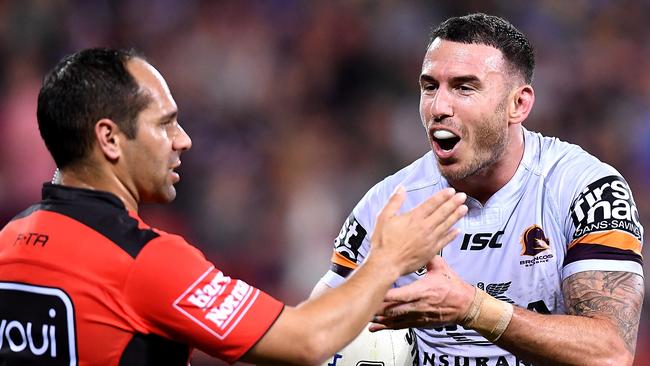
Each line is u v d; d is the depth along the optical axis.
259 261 32.72
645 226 34.59
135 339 10.05
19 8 36.94
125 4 40.72
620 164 37.41
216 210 33.81
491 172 12.70
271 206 34.31
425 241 10.75
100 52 10.71
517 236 12.75
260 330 10.08
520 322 11.52
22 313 10.17
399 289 11.33
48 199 10.63
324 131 37.44
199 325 10.01
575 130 38.12
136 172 10.69
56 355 10.03
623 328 11.69
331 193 34.84
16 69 35.69
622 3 41.03
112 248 10.06
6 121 33.59
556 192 12.62
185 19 40.72
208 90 38.69
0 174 32.59
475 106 12.27
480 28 12.48
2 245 10.61
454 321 11.59
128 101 10.48
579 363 11.55
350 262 13.66
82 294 9.95
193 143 36.75
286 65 39.38
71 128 10.45
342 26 39.88
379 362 13.79
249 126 37.66
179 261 10.09
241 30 40.06
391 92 38.91
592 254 12.03
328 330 10.18
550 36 40.09
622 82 39.34
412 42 39.75
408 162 36.88
